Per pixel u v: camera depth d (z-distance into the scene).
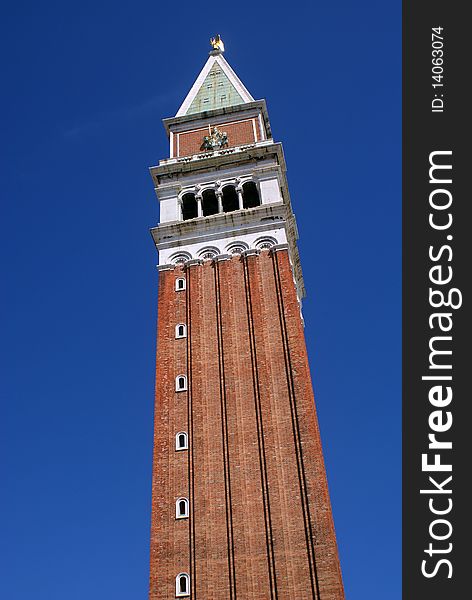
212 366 67.56
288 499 58.16
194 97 97.00
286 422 62.50
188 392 66.12
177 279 75.19
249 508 58.28
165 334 70.75
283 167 86.88
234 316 70.75
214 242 77.00
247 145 86.44
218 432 63.19
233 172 83.75
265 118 93.62
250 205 81.88
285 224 77.25
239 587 54.31
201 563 55.75
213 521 57.94
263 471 60.09
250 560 55.56
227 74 99.31
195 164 85.06
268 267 73.88
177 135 91.44
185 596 54.44
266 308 70.69
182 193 83.44
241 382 65.94
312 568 54.34
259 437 62.09
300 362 66.00
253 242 76.06
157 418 64.94
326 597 52.72
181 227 78.69
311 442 60.81
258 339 68.44
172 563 56.16
